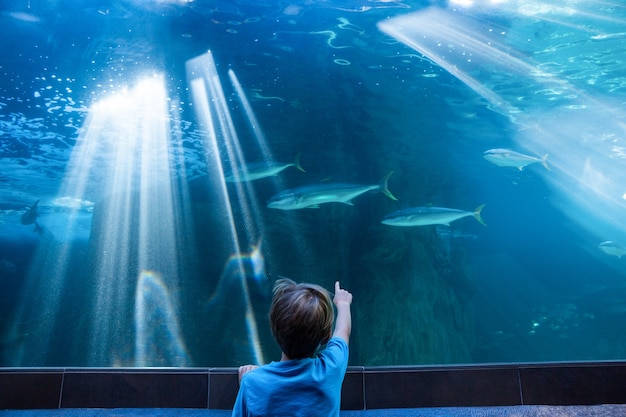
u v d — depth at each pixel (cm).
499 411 280
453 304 1689
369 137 1521
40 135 1598
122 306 1438
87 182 2081
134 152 1727
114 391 297
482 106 1442
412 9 1012
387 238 1491
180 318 1365
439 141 1644
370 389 297
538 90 1334
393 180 1622
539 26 1033
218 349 1332
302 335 168
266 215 1505
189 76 1231
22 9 989
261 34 1097
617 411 274
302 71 1241
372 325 1411
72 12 1006
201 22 1048
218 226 1488
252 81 1275
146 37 1079
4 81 1223
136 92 1296
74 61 1140
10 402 296
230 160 1622
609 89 1313
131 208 1673
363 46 1152
